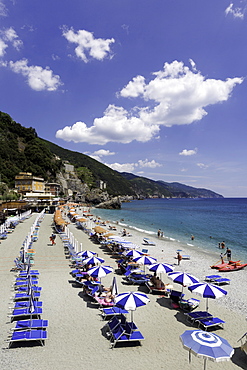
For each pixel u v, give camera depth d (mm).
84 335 9977
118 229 46719
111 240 29172
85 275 15695
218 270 21203
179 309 12820
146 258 17484
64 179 149750
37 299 13203
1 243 27375
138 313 12281
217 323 10859
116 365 8266
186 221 67438
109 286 15703
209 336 7062
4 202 52875
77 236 34500
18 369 7801
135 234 41656
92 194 171875
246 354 9023
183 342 7000
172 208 143000
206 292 11016
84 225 45531
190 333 7285
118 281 16859
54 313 11734
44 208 74812
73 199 149750
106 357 8664
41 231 37031
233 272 20906
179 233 45625
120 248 25562
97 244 29359
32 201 75312
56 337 9742
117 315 10945
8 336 9594
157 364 8438
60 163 162375
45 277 16734
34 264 19688
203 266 22641
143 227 53312
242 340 10195
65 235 32000
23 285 14156
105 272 13586
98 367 8117
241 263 24375
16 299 12859
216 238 40844
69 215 63875
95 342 9531
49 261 20641
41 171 125250
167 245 32906
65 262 20484
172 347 9453
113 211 107375
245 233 46500
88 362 8336
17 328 9312
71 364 8195
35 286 14102
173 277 13227
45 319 11039
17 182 100875
